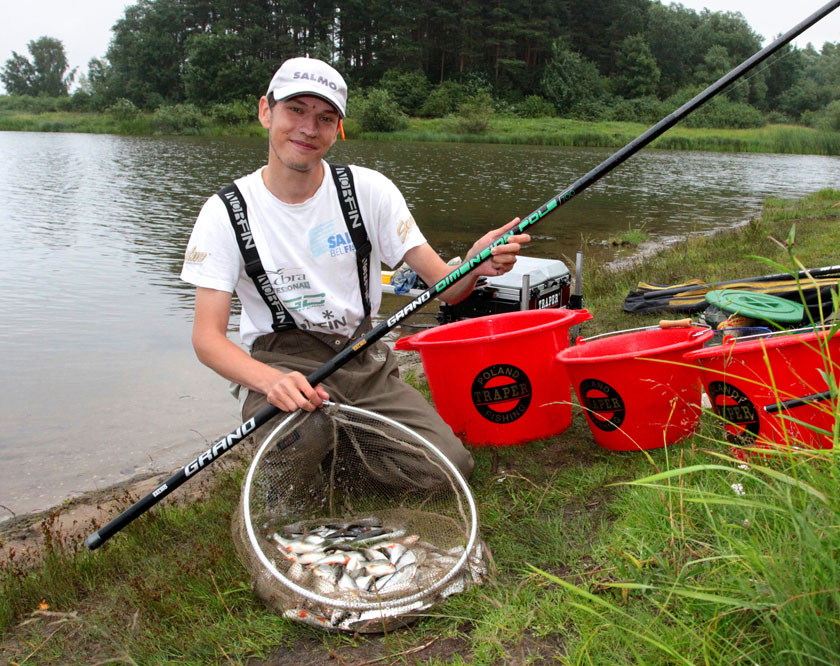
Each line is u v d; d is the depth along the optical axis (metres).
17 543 3.69
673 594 2.29
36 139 46.12
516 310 5.50
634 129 60.88
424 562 2.67
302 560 2.65
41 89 113.44
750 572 2.12
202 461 2.92
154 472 4.46
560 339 3.80
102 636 2.60
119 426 5.16
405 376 5.37
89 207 16.45
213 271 3.02
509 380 3.63
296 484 3.05
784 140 46.91
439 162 32.09
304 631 2.48
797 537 2.12
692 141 47.72
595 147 48.19
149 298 8.84
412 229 3.29
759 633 2.04
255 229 3.07
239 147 39.91
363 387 3.24
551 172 28.08
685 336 3.69
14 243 12.11
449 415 3.79
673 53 86.12
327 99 2.91
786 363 3.04
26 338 7.19
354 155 35.00
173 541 3.26
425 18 77.94
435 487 3.02
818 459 2.43
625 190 22.17
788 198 19.84
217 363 2.97
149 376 6.18
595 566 2.63
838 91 74.12
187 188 20.55
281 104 2.95
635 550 2.62
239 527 2.63
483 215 16.44
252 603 2.65
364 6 75.88
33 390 5.83
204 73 68.44
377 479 3.14
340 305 3.20
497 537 2.91
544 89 73.12
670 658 2.03
